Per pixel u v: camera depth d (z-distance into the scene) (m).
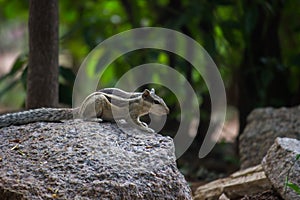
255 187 8.22
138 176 6.05
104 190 5.84
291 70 12.95
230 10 13.98
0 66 23.12
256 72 12.43
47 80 8.54
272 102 12.41
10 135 6.78
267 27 12.46
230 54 13.46
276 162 7.56
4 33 22.58
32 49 8.52
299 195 7.15
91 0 15.02
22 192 5.71
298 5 12.95
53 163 6.14
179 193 6.18
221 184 8.62
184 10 12.99
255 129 10.22
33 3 8.45
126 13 13.98
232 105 16.14
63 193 5.77
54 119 7.20
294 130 9.92
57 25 8.64
